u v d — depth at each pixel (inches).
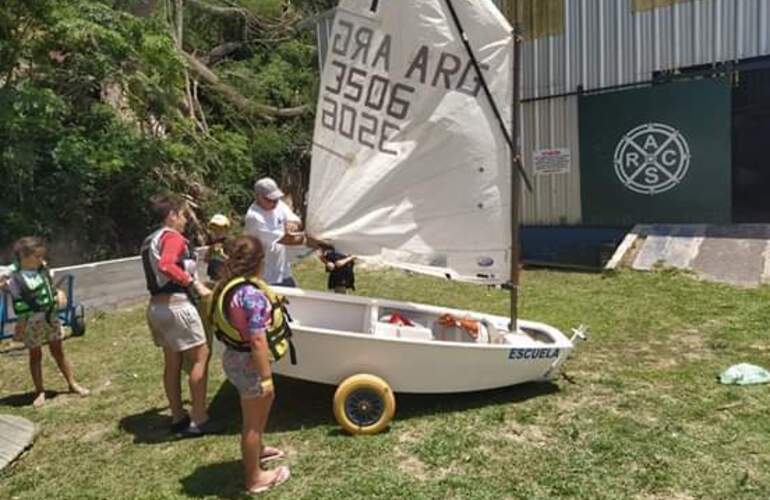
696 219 425.7
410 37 196.7
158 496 151.6
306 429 183.8
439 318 212.1
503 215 202.2
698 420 182.4
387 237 204.4
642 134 438.9
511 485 149.9
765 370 217.9
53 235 439.5
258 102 711.1
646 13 430.6
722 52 404.8
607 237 459.5
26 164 406.6
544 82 478.9
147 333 308.8
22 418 197.5
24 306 215.0
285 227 215.9
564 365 231.3
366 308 212.1
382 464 162.2
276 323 147.6
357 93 204.4
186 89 603.8
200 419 185.3
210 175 589.0
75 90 480.1
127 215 499.2
